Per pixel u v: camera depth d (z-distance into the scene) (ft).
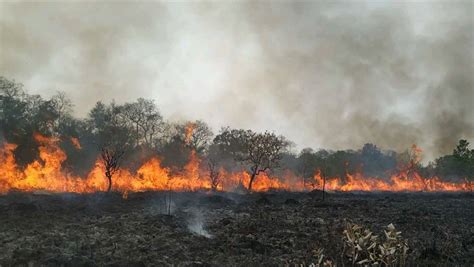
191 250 53.01
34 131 207.82
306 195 167.63
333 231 68.13
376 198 157.69
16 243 52.49
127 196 127.85
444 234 70.18
